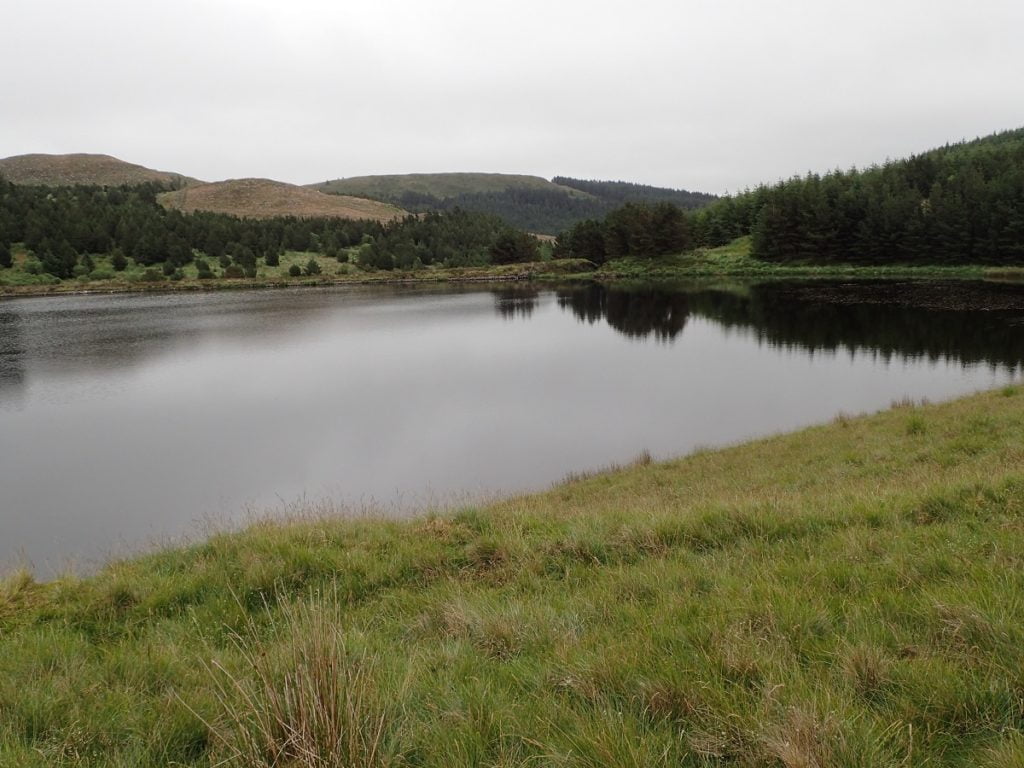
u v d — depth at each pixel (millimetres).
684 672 3443
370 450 22609
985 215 83750
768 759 2695
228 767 2975
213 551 7285
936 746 2750
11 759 3094
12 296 95750
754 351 38562
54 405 30281
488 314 64938
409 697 3393
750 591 4605
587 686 3420
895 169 128875
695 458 16781
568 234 141250
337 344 47594
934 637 3666
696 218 144500
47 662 4566
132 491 18875
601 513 8555
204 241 136750
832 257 98000
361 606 5688
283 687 3191
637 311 62406
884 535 5840
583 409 27016
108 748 3277
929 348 35250
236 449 23062
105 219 134875
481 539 6906
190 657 4484
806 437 16812
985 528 5766
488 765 2795
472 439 23484
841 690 3125
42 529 16078
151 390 33281
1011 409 15180
